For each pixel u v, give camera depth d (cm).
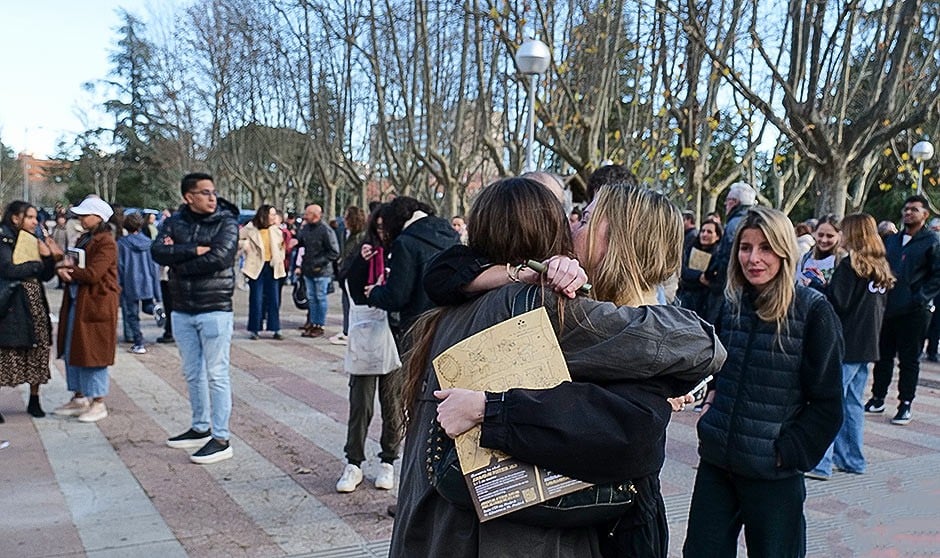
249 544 402
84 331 621
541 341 173
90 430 619
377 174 3169
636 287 198
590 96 1355
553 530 171
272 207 1119
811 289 303
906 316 704
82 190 5488
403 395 208
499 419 165
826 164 1116
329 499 471
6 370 630
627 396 170
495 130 2072
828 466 535
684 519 452
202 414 575
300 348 1048
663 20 1259
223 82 3297
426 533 183
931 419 735
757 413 294
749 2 1170
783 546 296
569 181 1221
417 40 1828
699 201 1286
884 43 1102
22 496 466
